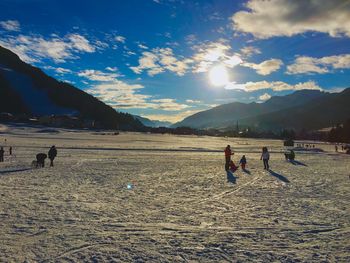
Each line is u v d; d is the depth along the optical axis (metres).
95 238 8.38
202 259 7.09
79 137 100.50
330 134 130.50
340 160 39.19
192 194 14.73
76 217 10.33
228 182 18.72
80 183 17.41
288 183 18.62
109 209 11.49
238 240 8.39
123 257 7.14
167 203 12.68
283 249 7.77
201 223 9.92
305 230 9.32
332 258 7.21
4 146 51.75
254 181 19.31
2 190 14.88
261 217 10.71
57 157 34.84
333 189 16.59
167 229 9.27
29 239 8.17
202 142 101.56
